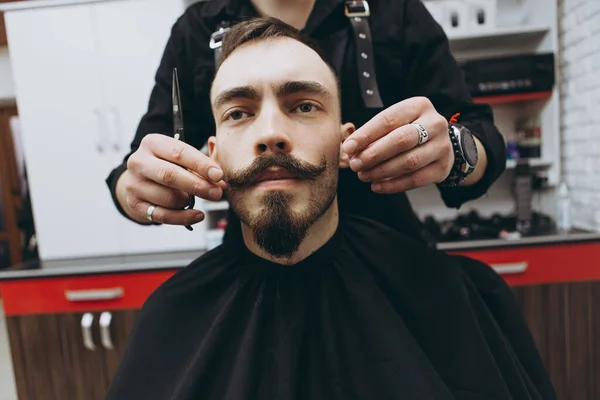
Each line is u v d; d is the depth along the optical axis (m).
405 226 0.73
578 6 1.49
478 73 1.48
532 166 1.65
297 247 0.52
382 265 0.59
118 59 1.50
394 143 0.43
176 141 0.48
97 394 1.38
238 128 0.49
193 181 0.46
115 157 1.55
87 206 1.57
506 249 1.31
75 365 1.37
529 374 0.61
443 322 0.55
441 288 0.57
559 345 1.34
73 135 1.54
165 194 0.48
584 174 1.51
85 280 1.35
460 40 1.59
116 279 1.35
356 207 0.70
